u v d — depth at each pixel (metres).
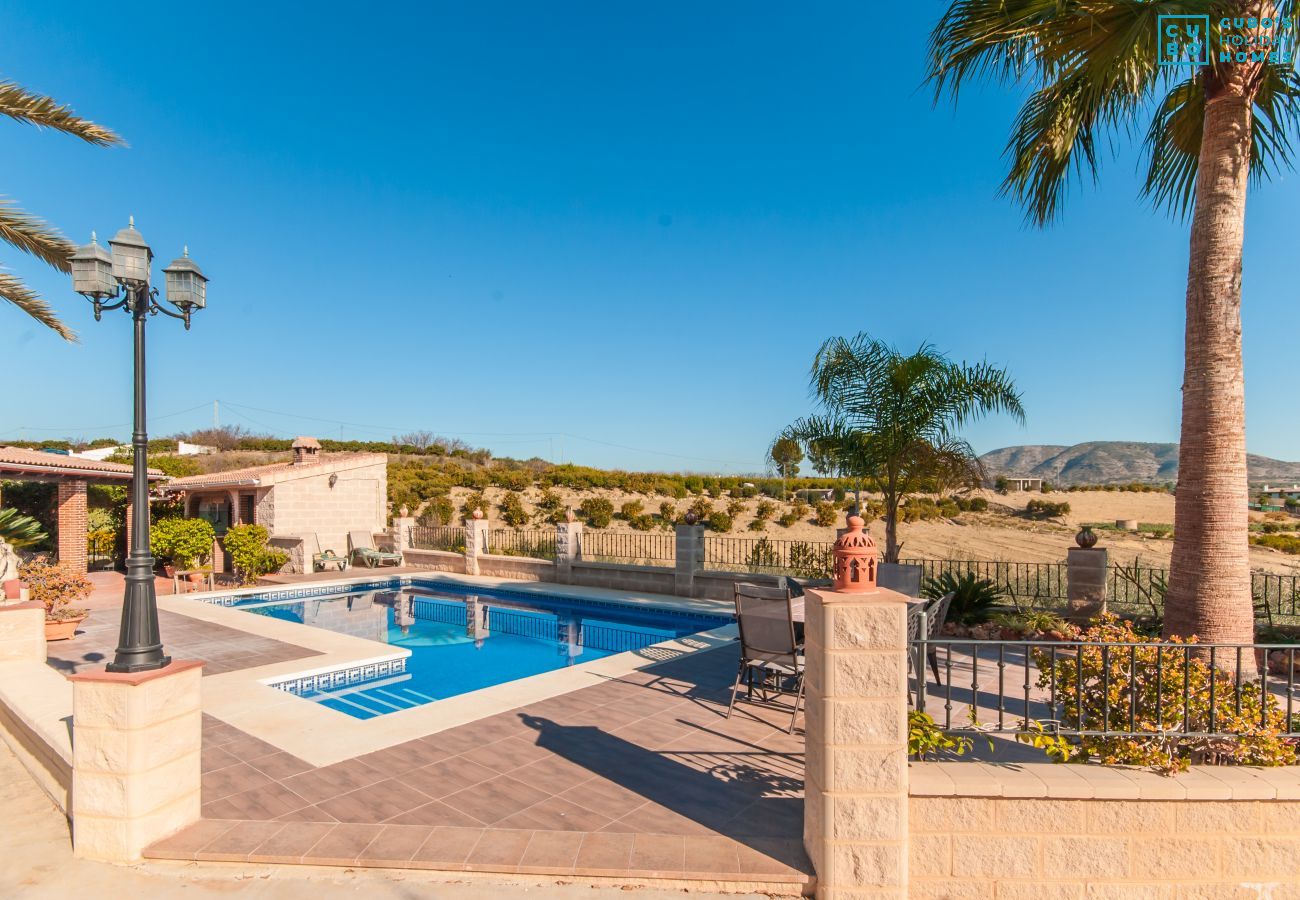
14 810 4.30
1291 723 3.71
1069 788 3.26
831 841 3.22
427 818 3.92
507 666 8.93
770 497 32.28
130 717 3.63
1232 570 5.41
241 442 48.81
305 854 3.52
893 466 9.66
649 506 29.97
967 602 9.40
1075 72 5.94
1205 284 5.55
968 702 5.94
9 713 5.70
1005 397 9.20
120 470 16.58
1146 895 3.30
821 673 3.27
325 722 5.65
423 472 34.06
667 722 5.64
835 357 9.79
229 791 4.30
